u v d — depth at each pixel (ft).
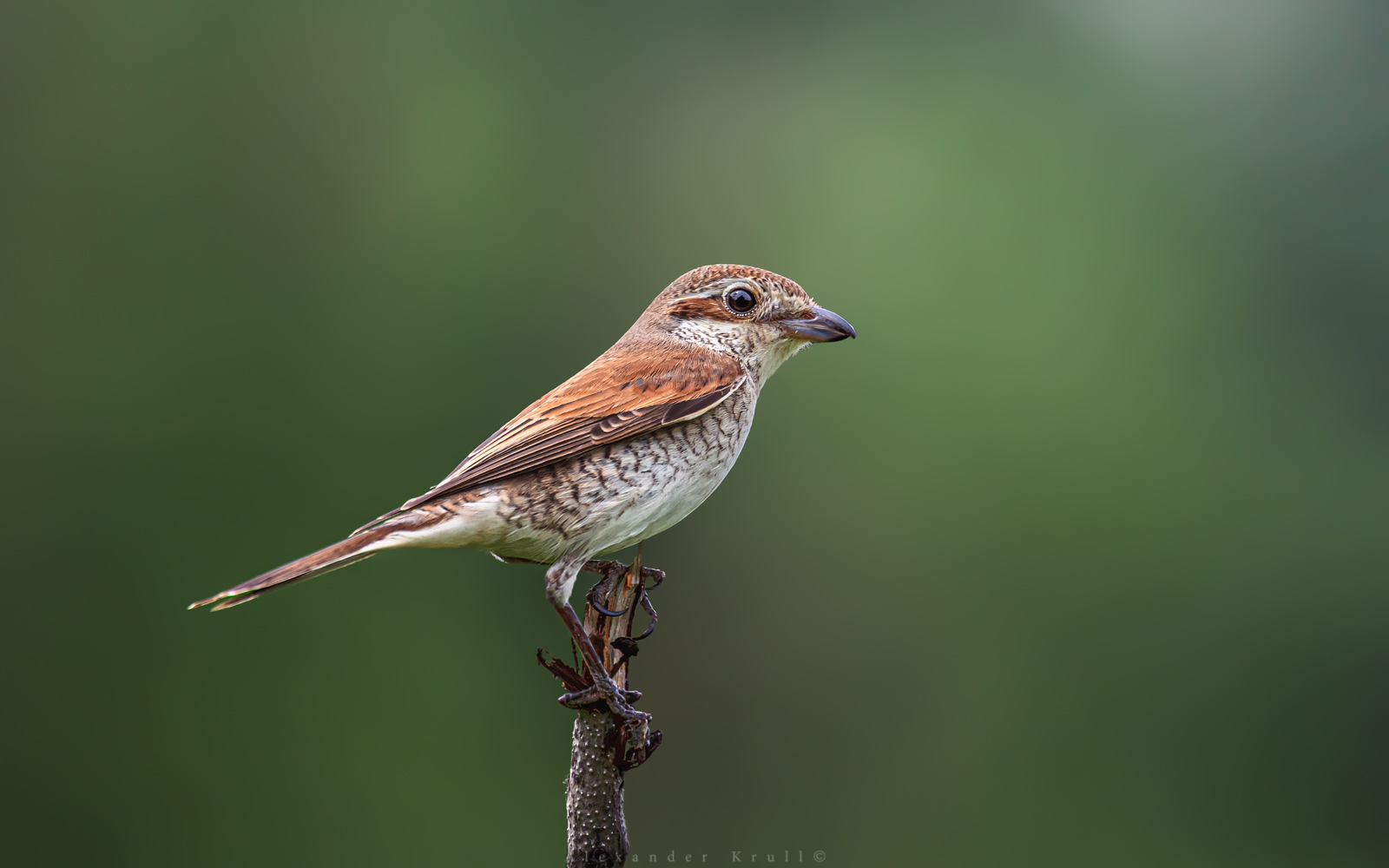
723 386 26.99
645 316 30.55
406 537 23.97
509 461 24.72
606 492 25.14
